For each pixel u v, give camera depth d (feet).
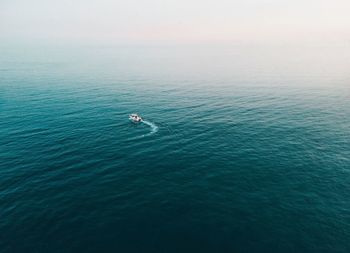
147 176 150.20
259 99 307.78
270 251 99.45
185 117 249.34
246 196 131.23
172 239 105.09
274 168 156.15
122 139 199.93
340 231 108.68
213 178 147.13
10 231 110.83
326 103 285.84
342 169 153.69
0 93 348.79
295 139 195.11
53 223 115.03
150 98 321.73
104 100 313.94
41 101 310.45
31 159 170.81
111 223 114.32
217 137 201.26
